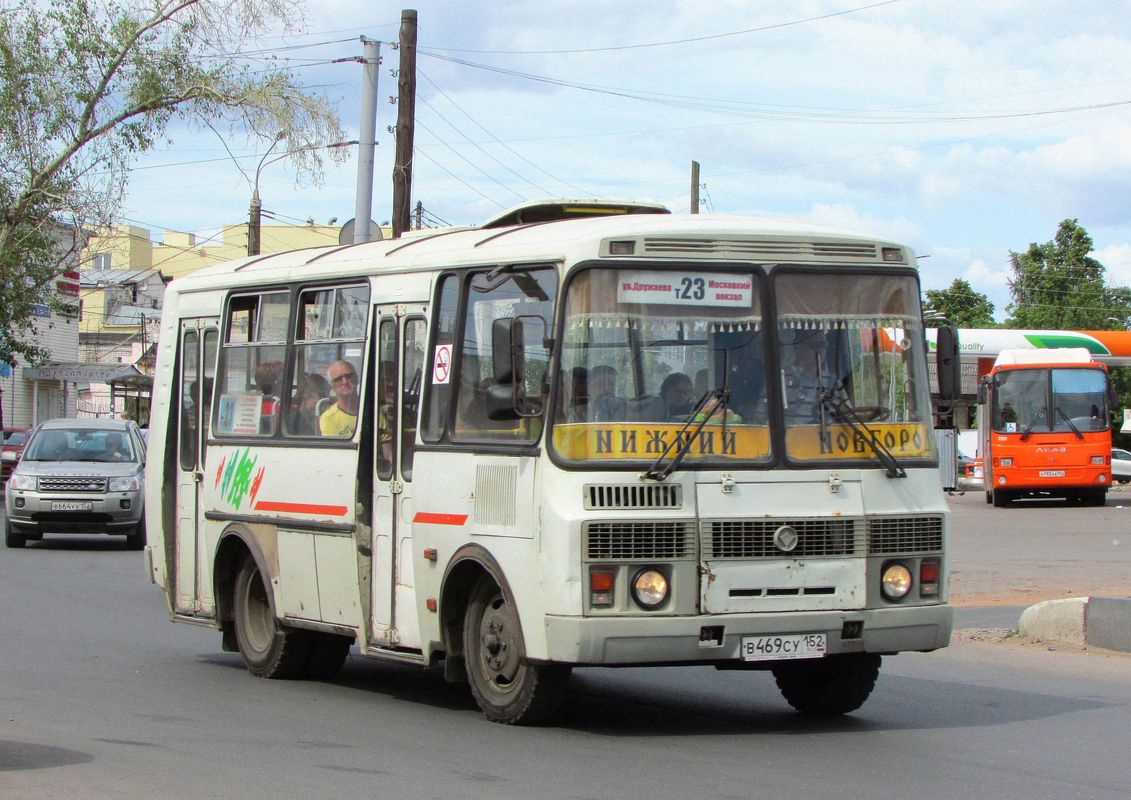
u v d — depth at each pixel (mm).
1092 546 24875
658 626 8539
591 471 8617
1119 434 78375
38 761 8164
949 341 9695
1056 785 7711
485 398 9406
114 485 23656
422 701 10641
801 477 8977
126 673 11883
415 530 9961
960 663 12984
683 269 8984
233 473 12172
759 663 9469
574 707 10305
